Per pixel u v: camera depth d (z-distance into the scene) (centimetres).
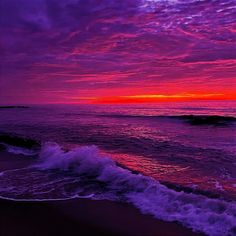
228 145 1164
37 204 530
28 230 424
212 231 409
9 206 520
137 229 426
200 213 462
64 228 431
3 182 677
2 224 446
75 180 688
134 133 1577
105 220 458
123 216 473
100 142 1280
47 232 418
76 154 870
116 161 877
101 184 652
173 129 1761
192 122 2120
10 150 1145
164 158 931
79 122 2278
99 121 2347
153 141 1291
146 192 578
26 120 2567
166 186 616
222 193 576
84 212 491
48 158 945
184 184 642
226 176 710
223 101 6581
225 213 452
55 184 658
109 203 533
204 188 610
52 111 4325
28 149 1148
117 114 3036
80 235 410
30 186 641
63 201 546
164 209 493
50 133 1599
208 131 1656
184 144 1201
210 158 920
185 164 844
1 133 1588
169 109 3738
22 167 842
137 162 873
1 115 3456
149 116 2594
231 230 407
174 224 438
